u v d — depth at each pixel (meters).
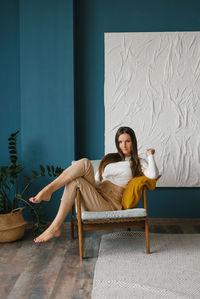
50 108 3.04
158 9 3.11
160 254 2.28
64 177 2.29
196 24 3.10
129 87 3.11
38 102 3.04
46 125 3.05
